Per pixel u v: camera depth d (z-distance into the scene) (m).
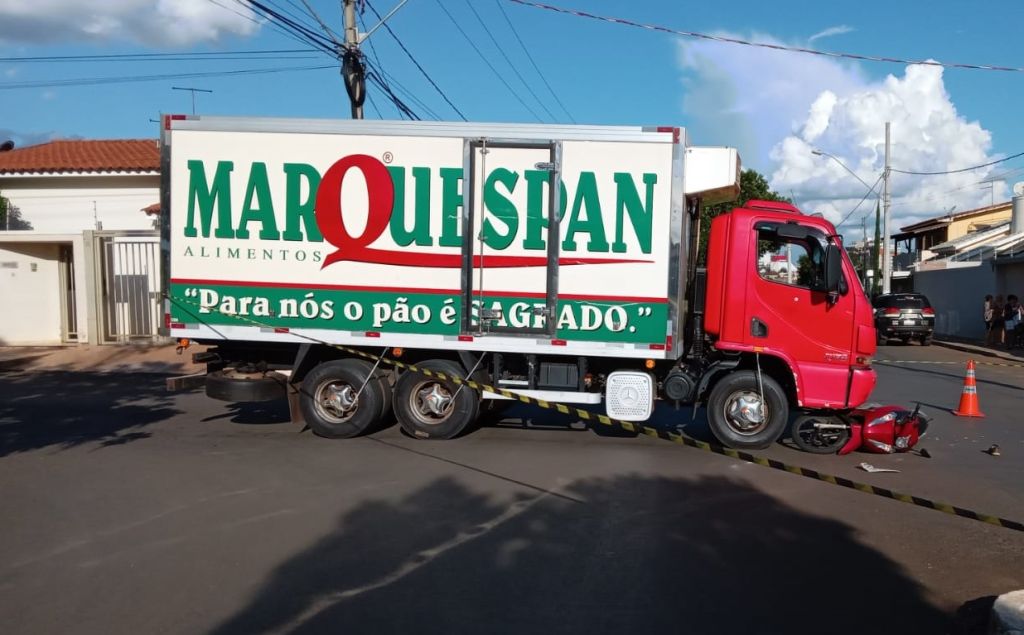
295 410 9.29
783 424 8.66
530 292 8.68
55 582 4.87
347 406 9.13
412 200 8.76
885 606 4.67
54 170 20.06
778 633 4.30
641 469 7.86
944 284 33.94
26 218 20.75
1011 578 5.14
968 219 47.34
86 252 17.83
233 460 8.08
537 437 9.38
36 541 5.60
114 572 5.04
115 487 7.01
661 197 8.48
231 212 9.01
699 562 5.34
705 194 8.97
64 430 9.66
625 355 8.62
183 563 5.20
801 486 7.32
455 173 8.69
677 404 9.11
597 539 5.76
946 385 15.41
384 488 7.03
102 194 20.62
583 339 8.66
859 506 6.71
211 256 9.07
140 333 18.02
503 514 6.32
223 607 4.53
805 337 8.60
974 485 7.50
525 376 9.23
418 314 8.85
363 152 8.80
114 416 10.65
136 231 17.81
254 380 9.16
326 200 8.88
